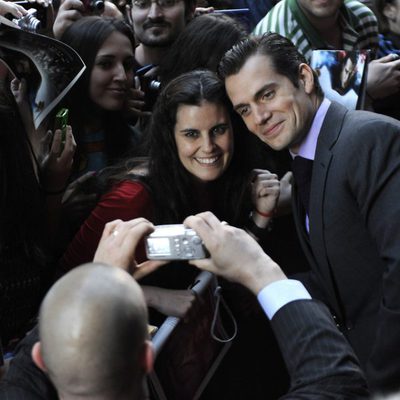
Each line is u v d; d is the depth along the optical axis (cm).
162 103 206
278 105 185
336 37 303
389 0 325
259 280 136
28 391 126
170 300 183
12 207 195
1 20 200
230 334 226
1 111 195
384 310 172
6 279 193
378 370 176
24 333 197
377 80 289
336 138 181
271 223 231
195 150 205
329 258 187
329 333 126
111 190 210
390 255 170
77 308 105
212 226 142
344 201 180
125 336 105
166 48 302
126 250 151
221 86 203
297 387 120
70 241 233
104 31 256
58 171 223
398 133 175
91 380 104
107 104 259
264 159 235
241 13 323
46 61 208
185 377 175
